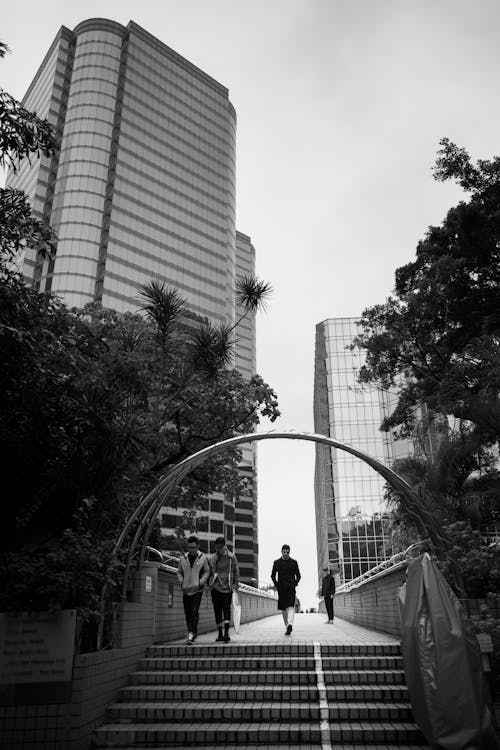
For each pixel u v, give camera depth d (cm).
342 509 6950
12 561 632
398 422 1725
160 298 1001
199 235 9456
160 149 9319
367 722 638
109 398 808
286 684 736
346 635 1125
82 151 8450
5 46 636
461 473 1012
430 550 868
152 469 1300
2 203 700
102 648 722
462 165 1532
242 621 1767
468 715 529
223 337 1004
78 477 767
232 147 10762
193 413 1344
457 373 1062
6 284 698
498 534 920
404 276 1684
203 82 10469
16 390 700
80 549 648
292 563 1173
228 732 614
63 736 580
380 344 1642
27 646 603
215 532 7912
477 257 1547
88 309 1357
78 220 8100
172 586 1048
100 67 8975
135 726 639
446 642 561
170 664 790
